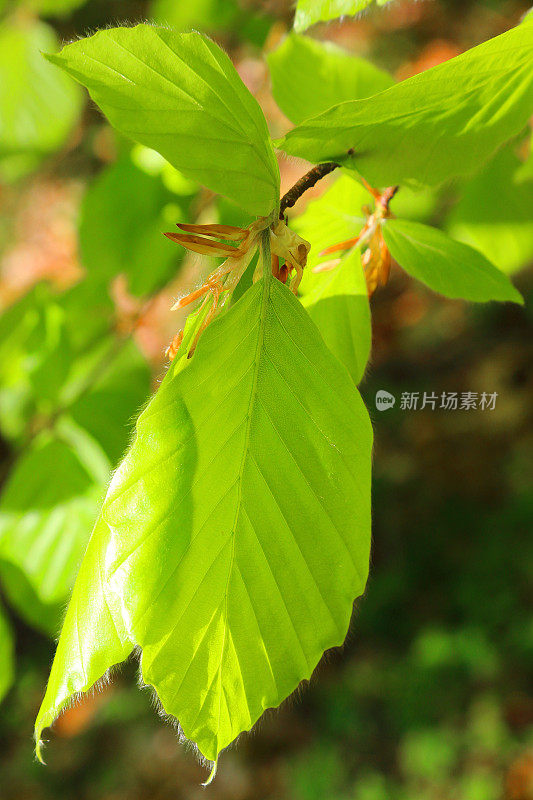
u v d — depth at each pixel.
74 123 0.85
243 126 0.41
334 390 0.41
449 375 3.29
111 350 0.69
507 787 1.97
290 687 0.41
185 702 0.41
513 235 0.64
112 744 2.50
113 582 0.41
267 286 0.42
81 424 0.63
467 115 0.43
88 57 0.41
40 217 1.81
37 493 0.59
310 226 0.50
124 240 0.72
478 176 0.60
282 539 0.41
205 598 0.41
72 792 2.39
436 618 2.56
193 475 0.41
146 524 0.41
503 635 2.39
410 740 2.19
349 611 0.41
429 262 0.47
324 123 0.42
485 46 0.41
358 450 0.41
